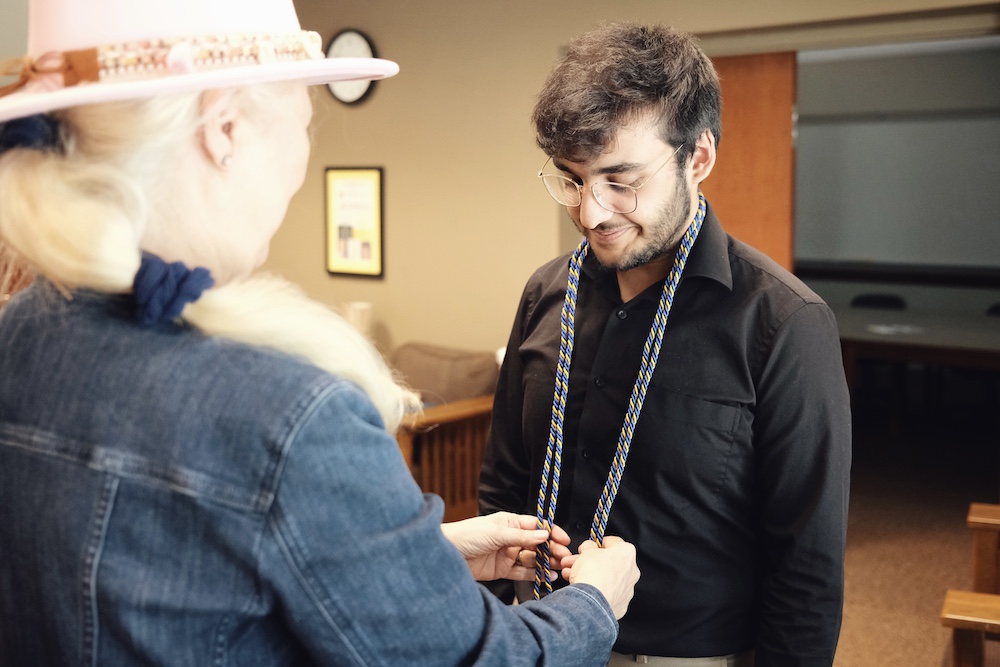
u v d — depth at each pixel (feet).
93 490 2.29
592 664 2.86
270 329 2.41
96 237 2.20
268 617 2.38
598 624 2.89
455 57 14.26
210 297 2.40
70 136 2.34
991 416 20.92
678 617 4.29
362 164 15.51
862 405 22.12
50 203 2.21
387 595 2.34
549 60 13.44
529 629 2.70
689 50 3.96
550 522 4.39
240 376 2.30
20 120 2.30
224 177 2.47
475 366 13.79
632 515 4.32
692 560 4.27
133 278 2.30
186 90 2.31
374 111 15.21
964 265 28.94
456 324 14.98
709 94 3.98
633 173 3.83
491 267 14.48
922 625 10.78
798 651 3.99
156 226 2.42
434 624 2.42
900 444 19.02
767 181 13.12
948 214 29.01
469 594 2.54
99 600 2.27
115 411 2.31
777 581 4.09
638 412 4.24
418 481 12.25
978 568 7.82
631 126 3.75
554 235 13.83
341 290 16.11
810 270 29.76
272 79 2.41
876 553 13.03
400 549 2.36
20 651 2.48
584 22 13.05
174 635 2.27
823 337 4.09
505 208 14.20
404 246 15.30
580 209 3.99
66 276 2.23
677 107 3.79
